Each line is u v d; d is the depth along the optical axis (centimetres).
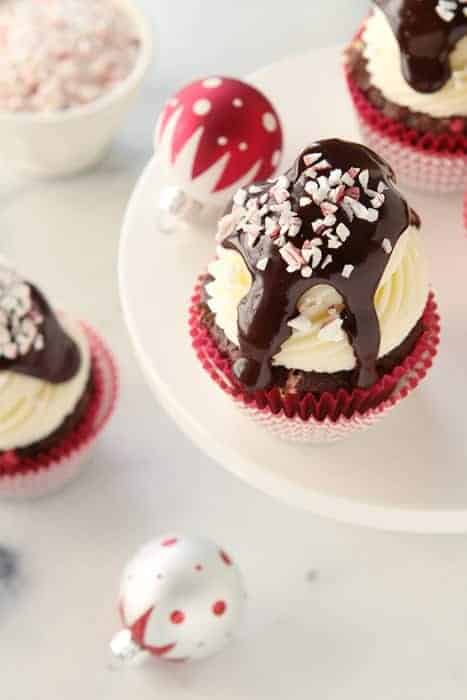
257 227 56
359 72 64
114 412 68
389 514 59
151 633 60
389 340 57
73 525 65
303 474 60
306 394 57
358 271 55
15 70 72
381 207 55
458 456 60
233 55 77
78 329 64
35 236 72
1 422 61
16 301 61
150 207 65
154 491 66
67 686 62
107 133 72
